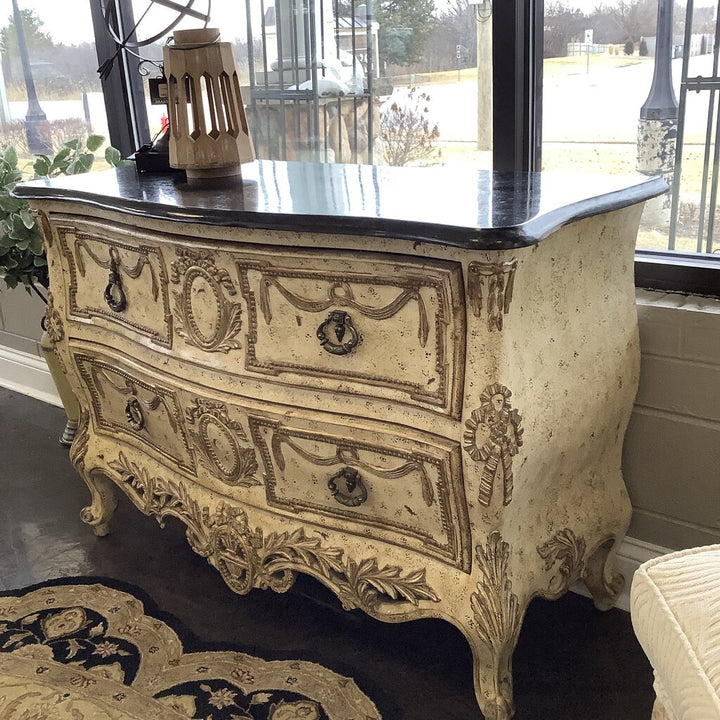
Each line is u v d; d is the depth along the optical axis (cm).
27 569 193
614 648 158
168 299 149
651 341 154
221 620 172
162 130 182
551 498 138
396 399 124
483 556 125
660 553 164
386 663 157
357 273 120
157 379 156
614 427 148
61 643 166
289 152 223
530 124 175
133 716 145
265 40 216
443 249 109
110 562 195
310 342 131
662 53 156
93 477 196
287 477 144
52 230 171
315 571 145
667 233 166
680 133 158
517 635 131
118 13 238
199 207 130
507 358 112
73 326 176
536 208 113
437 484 124
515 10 164
